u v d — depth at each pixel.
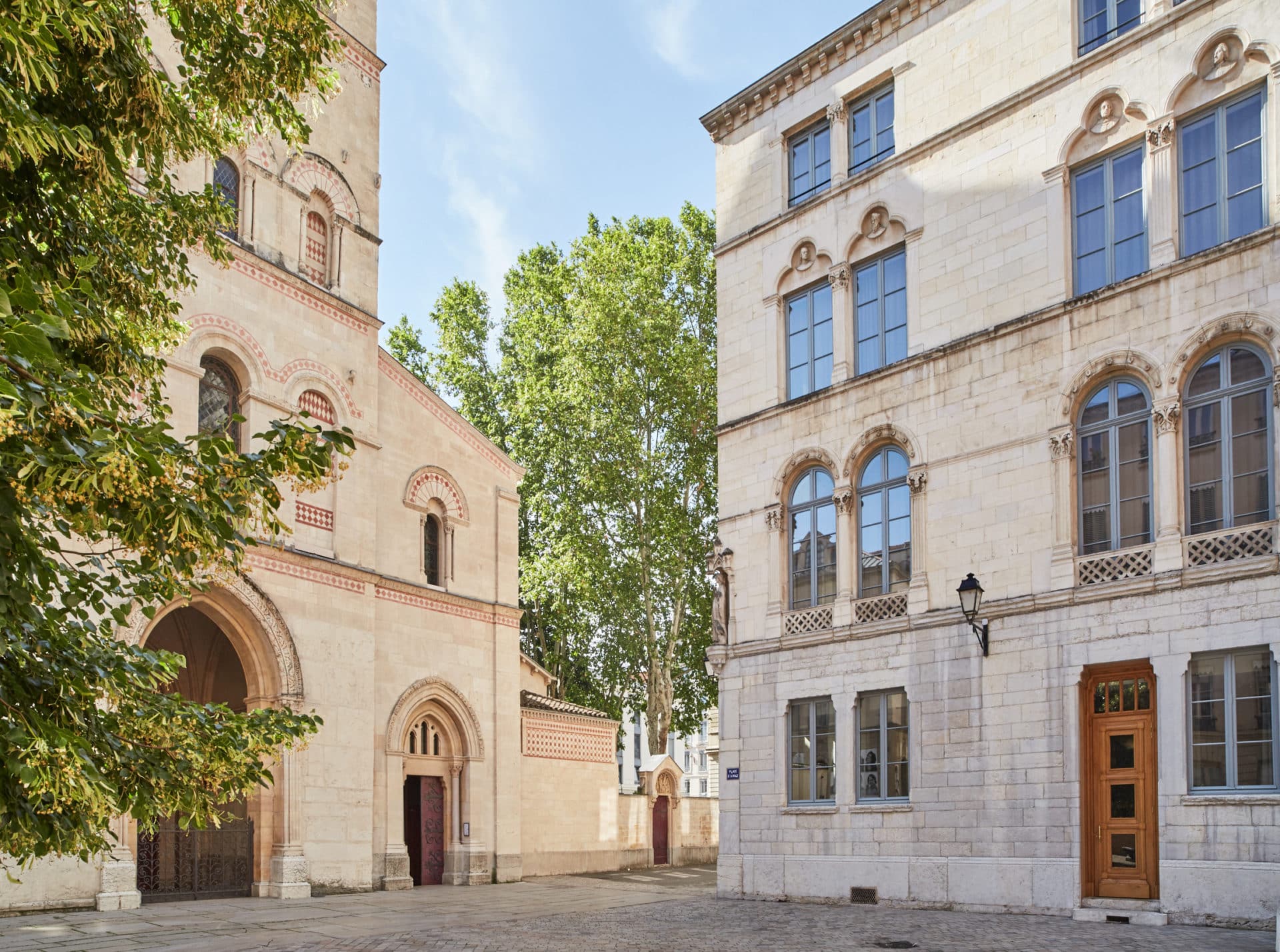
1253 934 16.52
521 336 47.34
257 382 26.20
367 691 27.77
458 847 30.98
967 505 22.20
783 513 25.72
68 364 8.60
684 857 41.94
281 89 13.43
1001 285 22.41
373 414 29.47
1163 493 19.30
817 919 19.91
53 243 9.75
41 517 8.46
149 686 9.66
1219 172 19.61
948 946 15.89
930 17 24.48
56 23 7.70
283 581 25.83
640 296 41.91
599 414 41.41
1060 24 22.20
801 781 24.50
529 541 46.09
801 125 27.02
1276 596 17.69
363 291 29.95
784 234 26.83
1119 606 19.59
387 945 16.98
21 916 20.12
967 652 21.69
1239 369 18.88
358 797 27.09
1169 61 20.34
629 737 88.56
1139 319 20.08
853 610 23.89
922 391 23.33
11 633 7.89
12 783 7.64
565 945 16.75
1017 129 22.58
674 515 41.16
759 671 25.55
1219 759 18.19
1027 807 20.34
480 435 33.88
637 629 41.09
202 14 11.14
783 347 26.59
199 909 22.16
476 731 31.80
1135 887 19.06
